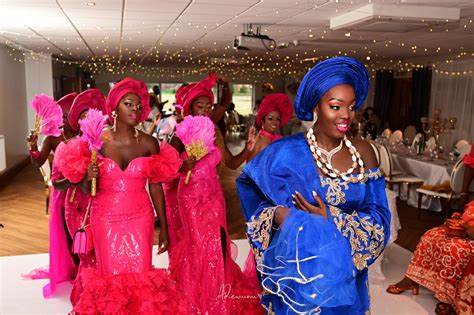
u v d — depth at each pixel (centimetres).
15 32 849
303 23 706
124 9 588
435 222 727
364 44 991
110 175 312
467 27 689
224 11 597
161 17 655
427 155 908
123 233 313
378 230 212
